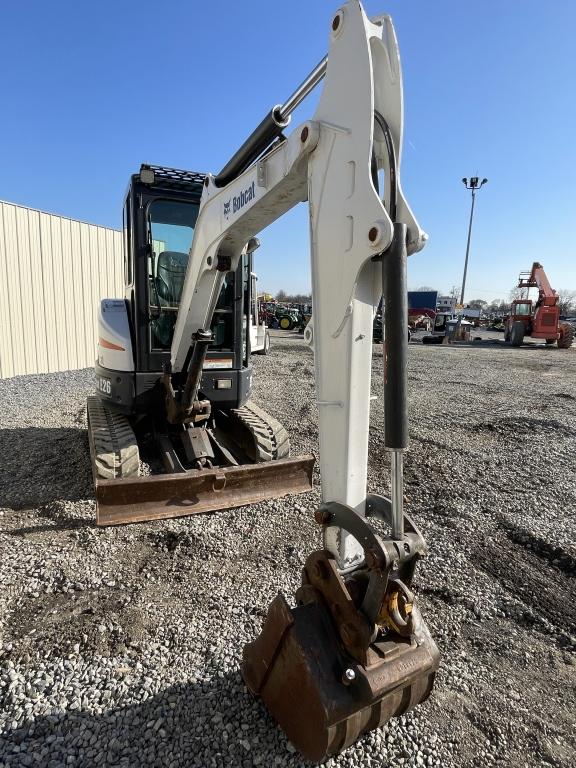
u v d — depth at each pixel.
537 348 22.88
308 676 1.66
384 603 1.61
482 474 5.14
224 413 5.21
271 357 15.79
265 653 1.89
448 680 2.36
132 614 2.70
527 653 2.58
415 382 11.44
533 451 5.96
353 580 1.76
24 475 4.64
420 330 34.38
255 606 2.80
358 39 1.69
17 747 1.88
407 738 2.02
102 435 4.12
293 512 3.96
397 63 1.68
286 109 2.27
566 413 8.08
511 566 3.38
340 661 1.68
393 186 1.67
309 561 1.86
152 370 4.38
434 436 6.61
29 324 10.55
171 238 4.46
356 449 1.83
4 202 9.88
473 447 6.12
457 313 29.53
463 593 3.05
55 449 5.43
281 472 4.22
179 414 4.07
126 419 4.59
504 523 4.00
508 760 1.96
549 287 23.36
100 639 2.49
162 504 3.73
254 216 2.77
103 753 1.87
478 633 2.72
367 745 1.97
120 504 3.60
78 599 2.81
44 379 10.13
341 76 1.77
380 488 4.73
